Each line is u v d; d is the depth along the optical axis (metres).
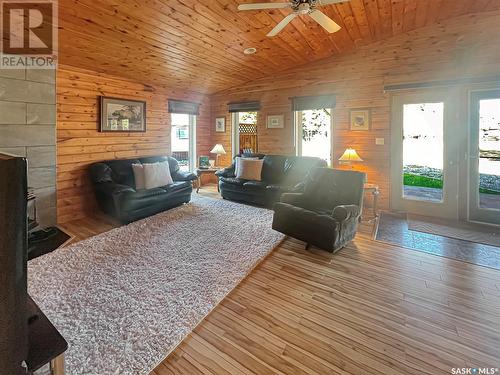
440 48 4.06
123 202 3.82
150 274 2.47
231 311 1.98
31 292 2.17
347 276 2.47
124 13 2.88
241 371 1.48
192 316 1.91
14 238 0.55
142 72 4.64
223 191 5.36
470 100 3.96
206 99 6.69
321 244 2.82
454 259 2.81
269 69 5.39
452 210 4.20
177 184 4.70
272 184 4.79
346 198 3.33
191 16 3.15
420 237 3.43
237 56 4.56
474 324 1.84
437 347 1.64
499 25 3.68
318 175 3.63
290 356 1.58
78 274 2.46
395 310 1.99
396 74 4.45
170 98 5.73
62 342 0.88
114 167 4.41
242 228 3.69
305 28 3.79
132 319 1.87
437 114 4.23
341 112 5.00
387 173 4.68
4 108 3.13
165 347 1.63
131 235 3.40
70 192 4.08
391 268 2.62
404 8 3.54
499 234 3.53
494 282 2.36
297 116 5.59
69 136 4.03
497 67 3.74
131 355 1.57
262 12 3.27
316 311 1.98
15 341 0.59
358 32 4.13
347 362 1.54
